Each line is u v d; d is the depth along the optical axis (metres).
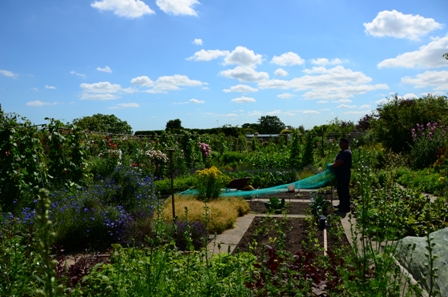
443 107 21.80
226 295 3.41
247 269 3.99
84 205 7.54
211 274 3.48
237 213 8.85
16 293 2.91
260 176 14.38
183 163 16.28
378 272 3.03
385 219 3.76
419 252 4.71
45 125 9.54
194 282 3.43
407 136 19.36
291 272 3.54
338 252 4.90
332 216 8.03
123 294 3.22
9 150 8.34
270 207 9.52
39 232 1.60
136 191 8.77
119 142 15.84
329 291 3.49
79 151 10.23
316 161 17.75
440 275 4.03
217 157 20.06
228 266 3.96
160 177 14.00
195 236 6.49
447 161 12.90
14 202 7.63
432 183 11.59
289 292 3.34
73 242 6.61
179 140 18.42
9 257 3.32
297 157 16.75
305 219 8.19
